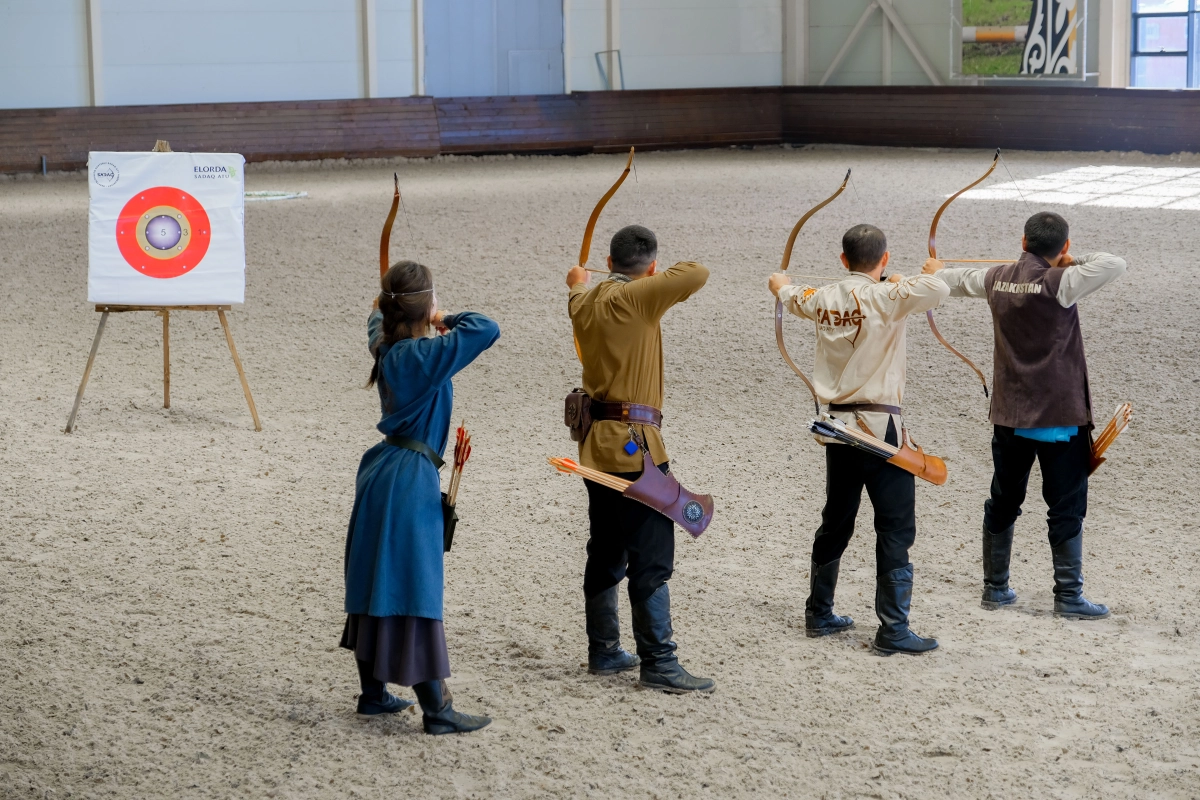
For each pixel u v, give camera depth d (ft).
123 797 15.28
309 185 93.76
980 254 56.44
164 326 34.91
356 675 19.02
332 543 24.97
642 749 16.44
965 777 15.56
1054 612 21.11
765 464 29.84
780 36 128.77
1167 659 19.16
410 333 16.90
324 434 32.89
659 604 18.13
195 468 29.91
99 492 28.07
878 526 19.42
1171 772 15.58
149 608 21.58
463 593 22.29
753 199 79.82
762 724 17.12
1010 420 20.51
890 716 17.31
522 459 30.50
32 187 92.27
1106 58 103.35
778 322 20.21
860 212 71.82
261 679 18.80
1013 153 106.11
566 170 103.71
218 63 108.68
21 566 23.58
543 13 120.26
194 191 33.65
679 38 125.59
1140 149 99.30
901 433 19.21
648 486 17.53
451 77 118.32
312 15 111.45
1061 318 20.10
